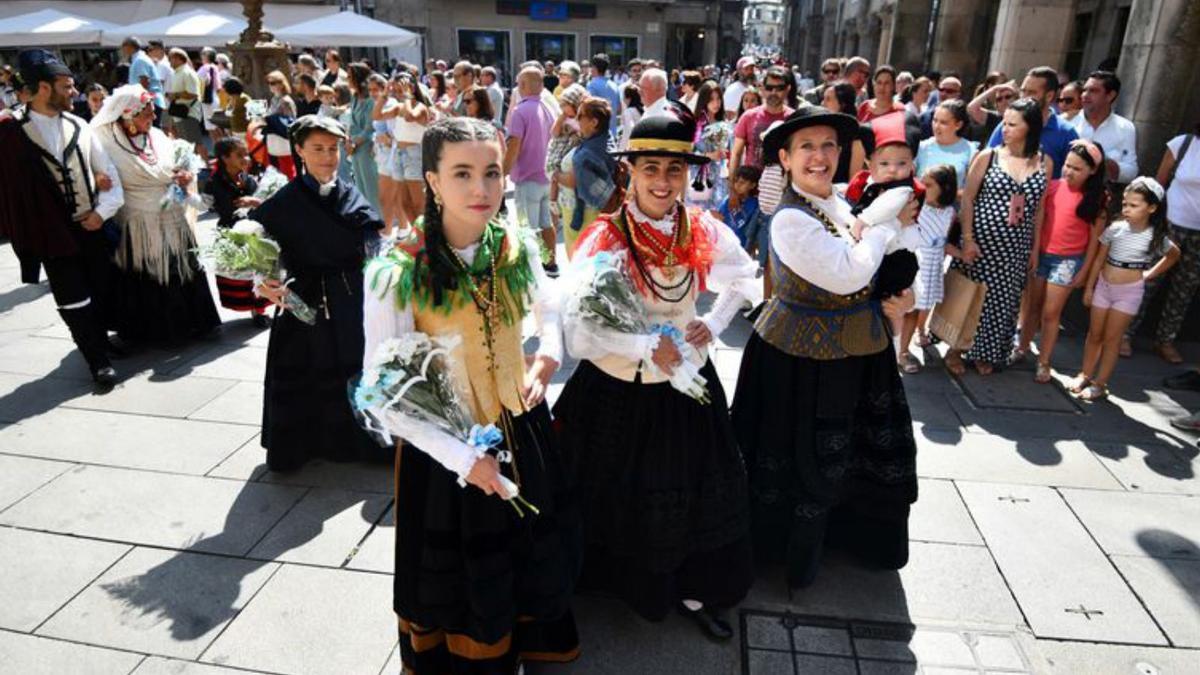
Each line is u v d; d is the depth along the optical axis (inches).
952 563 113.3
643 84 229.0
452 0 1052.5
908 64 534.0
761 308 103.6
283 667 94.5
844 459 96.9
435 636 85.6
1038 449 146.2
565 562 84.7
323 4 753.6
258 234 123.7
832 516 112.3
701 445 91.8
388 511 127.1
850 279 85.8
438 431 70.6
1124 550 116.5
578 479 95.8
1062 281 167.3
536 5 1087.6
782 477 100.1
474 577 76.7
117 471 138.0
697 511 92.9
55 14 553.0
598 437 93.6
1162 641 99.1
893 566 107.6
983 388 173.3
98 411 160.9
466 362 75.3
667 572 93.0
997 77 312.0
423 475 79.4
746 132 217.8
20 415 158.7
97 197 170.1
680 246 89.7
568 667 94.9
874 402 100.3
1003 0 345.7
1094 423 156.8
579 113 188.1
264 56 403.5
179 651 97.0
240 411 161.5
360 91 308.7
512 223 80.7
